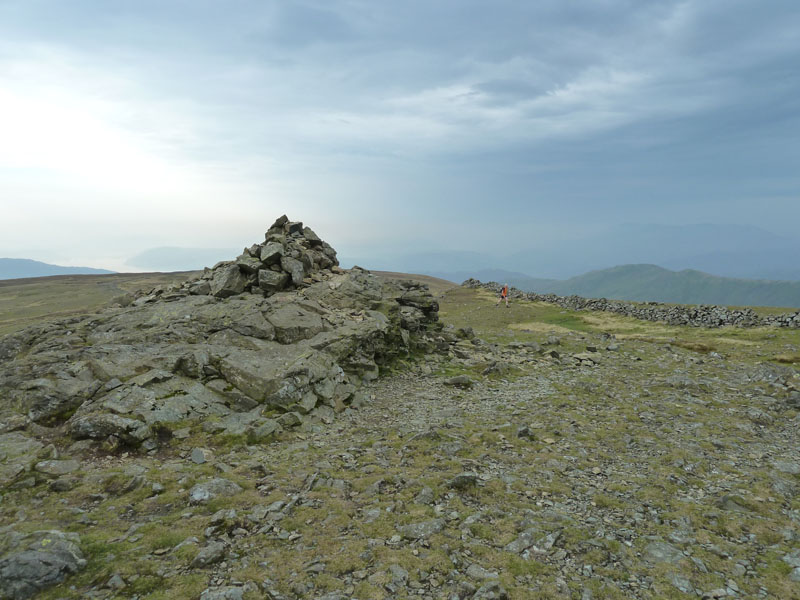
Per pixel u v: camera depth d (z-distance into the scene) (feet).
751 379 105.81
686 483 53.16
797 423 76.13
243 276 124.77
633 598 32.58
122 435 57.16
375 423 75.31
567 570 35.50
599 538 40.19
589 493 49.83
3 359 87.81
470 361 127.34
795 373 103.19
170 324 97.19
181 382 73.26
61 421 62.75
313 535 39.58
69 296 618.85
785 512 46.06
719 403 88.12
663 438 68.95
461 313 278.87
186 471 51.60
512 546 38.45
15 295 638.53
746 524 43.29
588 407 85.76
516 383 105.70
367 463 56.95
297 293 123.13
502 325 231.91
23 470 48.62
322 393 80.64
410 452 59.93
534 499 48.03
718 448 64.90
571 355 138.51
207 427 64.28
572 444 65.67
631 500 48.39
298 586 32.45
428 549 37.70
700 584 34.27
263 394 74.69
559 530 40.86
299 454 59.57
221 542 37.24
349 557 36.19
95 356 77.82
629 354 143.54
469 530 40.96
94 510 42.27
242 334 95.20
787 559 37.52
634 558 37.50
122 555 34.78
